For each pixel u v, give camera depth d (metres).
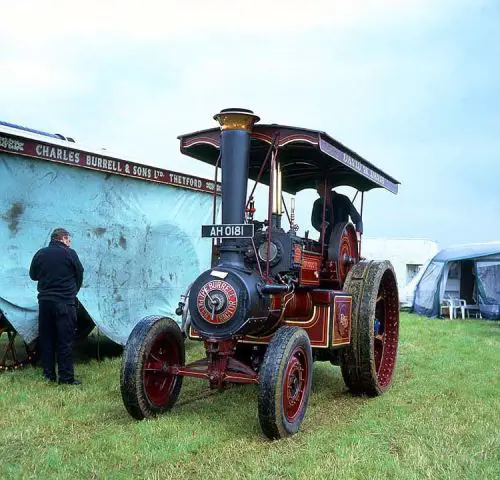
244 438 4.38
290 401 4.52
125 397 4.64
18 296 6.66
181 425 4.59
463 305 16.03
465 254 15.80
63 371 6.01
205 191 9.30
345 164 5.40
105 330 7.27
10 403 5.23
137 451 4.01
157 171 8.38
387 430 4.63
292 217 5.88
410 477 3.62
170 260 8.70
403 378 6.82
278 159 5.85
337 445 4.23
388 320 6.68
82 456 3.92
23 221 6.79
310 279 5.43
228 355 4.66
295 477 3.62
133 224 8.09
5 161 6.63
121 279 7.89
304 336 4.66
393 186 7.04
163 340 4.97
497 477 3.68
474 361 7.83
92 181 7.54
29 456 3.90
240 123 4.78
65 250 6.10
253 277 4.69
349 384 5.92
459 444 4.26
